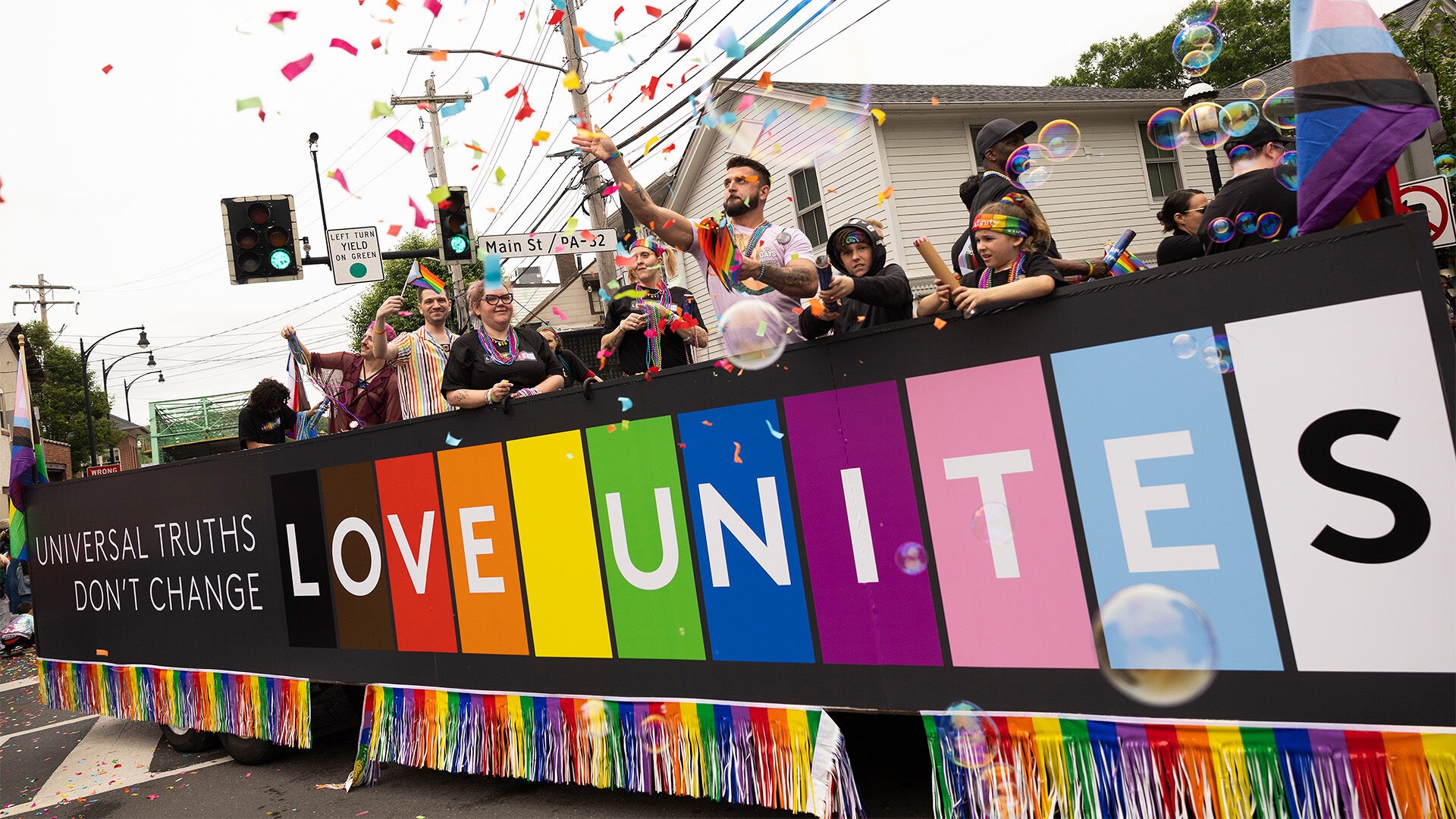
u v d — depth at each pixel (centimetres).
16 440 545
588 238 866
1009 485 211
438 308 444
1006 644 214
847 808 239
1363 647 170
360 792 364
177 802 385
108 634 491
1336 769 173
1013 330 208
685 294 420
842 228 274
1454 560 161
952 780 222
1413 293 164
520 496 312
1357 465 170
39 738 557
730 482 260
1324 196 185
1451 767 162
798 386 245
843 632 240
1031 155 304
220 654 430
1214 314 183
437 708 339
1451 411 161
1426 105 179
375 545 361
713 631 266
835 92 1115
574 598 298
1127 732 197
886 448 230
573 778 297
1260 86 264
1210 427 185
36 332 3731
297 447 390
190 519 440
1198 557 187
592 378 289
